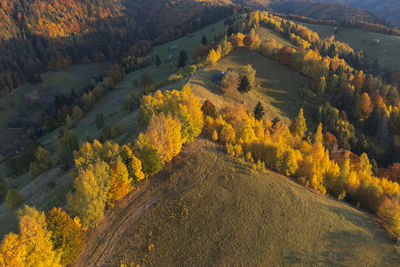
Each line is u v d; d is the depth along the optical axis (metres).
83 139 106.19
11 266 27.16
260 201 48.38
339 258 42.16
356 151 95.75
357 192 60.56
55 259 31.77
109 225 41.16
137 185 49.09
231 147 60.72
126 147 46.53
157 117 50.94
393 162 89.19
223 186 50.25
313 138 91.38
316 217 48.19
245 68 109.75
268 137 69.06
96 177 39.09
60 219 33.69
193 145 61.81
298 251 41.53
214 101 92.00
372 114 107.19
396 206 49.47
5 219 53.69
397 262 44.06
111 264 36.19
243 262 38.69
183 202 45.84
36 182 77.69
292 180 58.56
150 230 40.97
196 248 39.47
